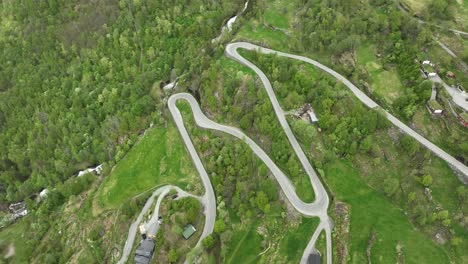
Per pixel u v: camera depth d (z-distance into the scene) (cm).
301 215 11925
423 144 12538
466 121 12294
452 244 10356
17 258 15675
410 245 10562
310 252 11150
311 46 16262
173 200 13700
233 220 12750
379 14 16175
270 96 15000
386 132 13100
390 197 11819
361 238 10944
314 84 14538
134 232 13412
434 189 11612
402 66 14362
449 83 13550
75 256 14000
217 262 11981
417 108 13212
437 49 14512
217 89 16000
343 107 13675
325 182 12475
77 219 15075
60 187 16175
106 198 14925
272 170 13225
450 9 15575
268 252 11612
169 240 12562
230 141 14300
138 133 16975
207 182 14112
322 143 13288
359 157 12725
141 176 15200
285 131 13925
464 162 11900
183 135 15700
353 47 15575
